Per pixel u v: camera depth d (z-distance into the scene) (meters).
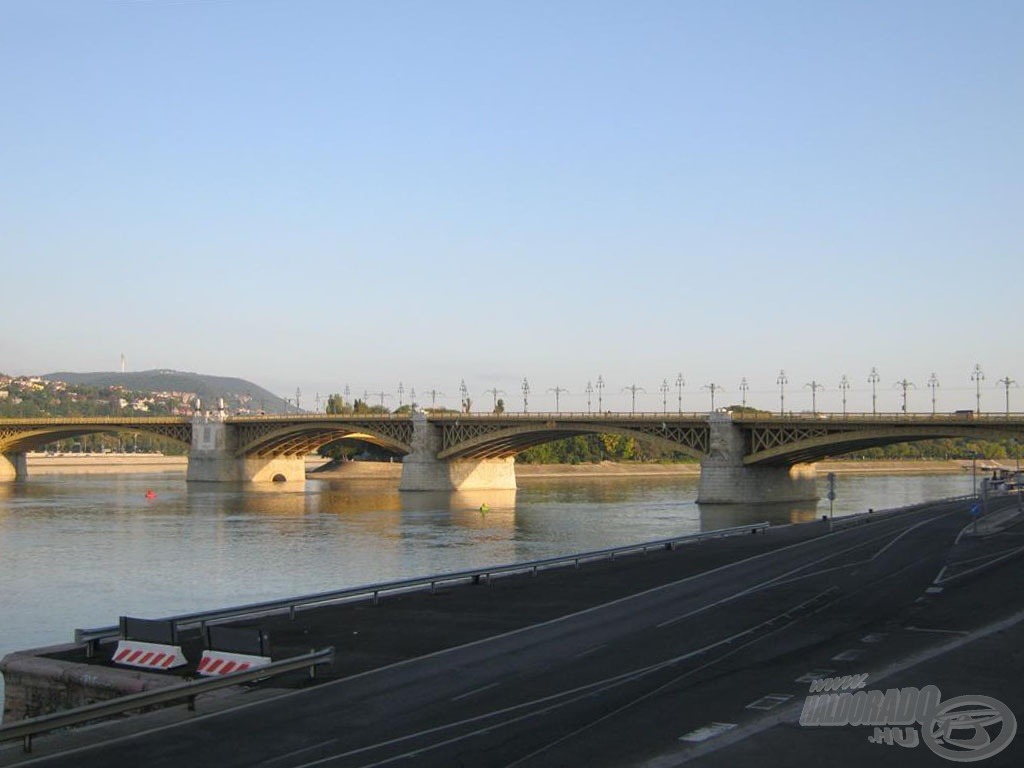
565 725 26.27
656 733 25.39
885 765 22.83
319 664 33.34
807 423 144.62
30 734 24.62
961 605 44.34
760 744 24.39
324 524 122.56
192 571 80.38
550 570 60.09
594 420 165.88
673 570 59.28
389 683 31.48
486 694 29.83
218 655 32.88
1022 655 34.06
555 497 177.25
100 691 32.44
